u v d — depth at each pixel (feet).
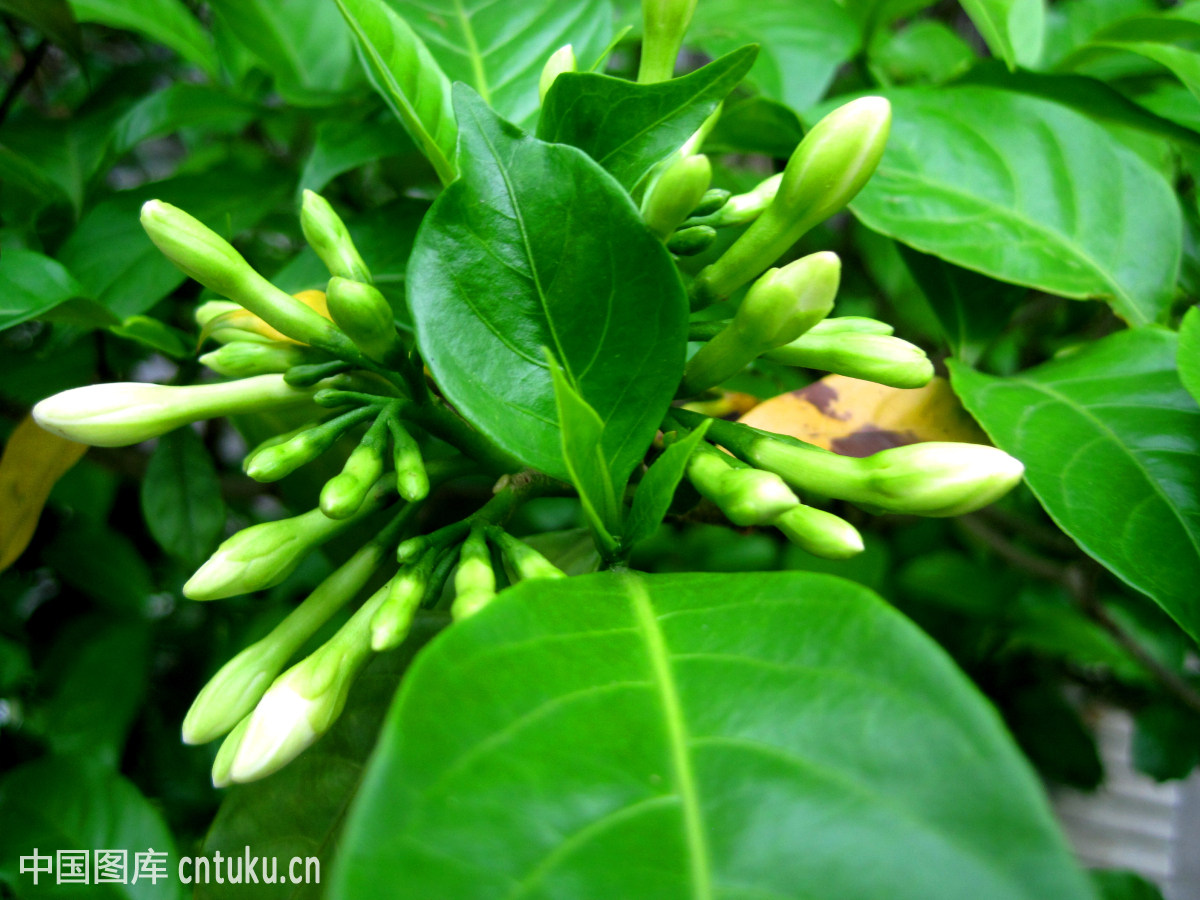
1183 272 0.57
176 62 0.67
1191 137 0.49
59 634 0.71
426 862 0.18
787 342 0.30
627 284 0.28
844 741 0.20
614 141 0.31
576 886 0.18
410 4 0.46
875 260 0.73
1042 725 0.87
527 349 0.28
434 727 0.19
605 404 0.29
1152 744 0.85
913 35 0.71
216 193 0.53
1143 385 0.39
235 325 0.38
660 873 0.18
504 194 0.27
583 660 0.23
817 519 0.28
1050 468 0.35
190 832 0.72
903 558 0.83
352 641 0.30
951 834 0.18
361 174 0.63
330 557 0.45
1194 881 1.09
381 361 0.31
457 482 0.62
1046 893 0.17
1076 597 0.66
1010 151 0.47
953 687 0.20
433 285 0.27
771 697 0.22
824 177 0.30
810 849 0.19
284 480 0.49
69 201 0.54
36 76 0.72
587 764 0.20
